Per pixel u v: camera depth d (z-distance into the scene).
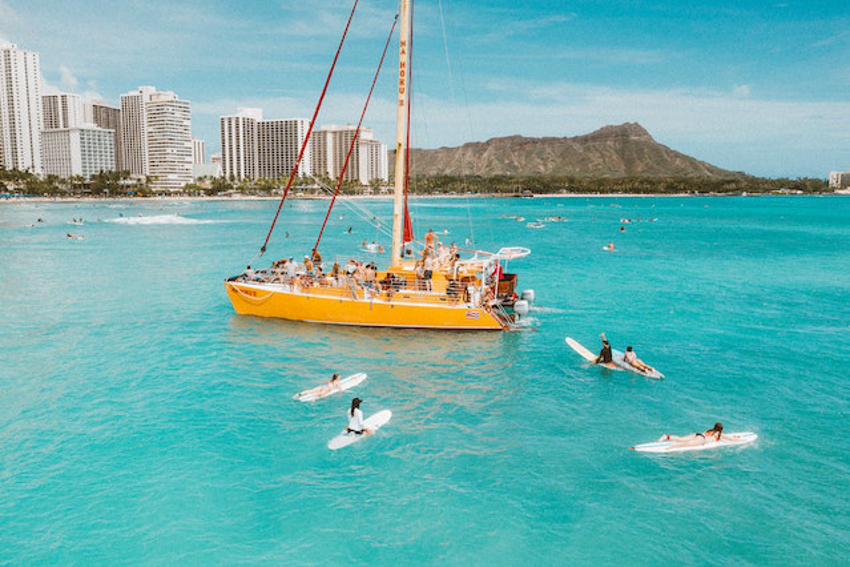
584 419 19.95
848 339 30.81
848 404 21.36
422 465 16.66
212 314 35.56
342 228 120.69
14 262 61.34
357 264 33.88
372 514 14.24
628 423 19.66
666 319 35.62
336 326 31.94
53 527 13.65
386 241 92.00
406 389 22.78
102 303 39.53
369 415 20.30
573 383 23.61
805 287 48.47
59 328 32.34
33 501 14.70
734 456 17.23
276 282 33.88
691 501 14.84
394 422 19.59
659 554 12.81
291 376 24.28
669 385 23.42
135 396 21.98
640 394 22.39
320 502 14.76
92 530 13.55
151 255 68.94
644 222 148.50
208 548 12.95
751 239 97.88
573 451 17.55
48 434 18.58
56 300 40.66
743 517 14.16
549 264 63.53
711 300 42.25
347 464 16.70
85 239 87.94
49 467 16.42
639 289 47.09
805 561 12.58
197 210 193.88
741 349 28.83
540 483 15.70
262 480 15.80
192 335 30.56
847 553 12.84
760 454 17.36
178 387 22.94
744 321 35.19
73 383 23.39
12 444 17.84
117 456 17.11
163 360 26.41
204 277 51.84
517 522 13.95
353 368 25.34
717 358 27.27
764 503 14.76
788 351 28.48
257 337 30.06
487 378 24.16
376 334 30.56
